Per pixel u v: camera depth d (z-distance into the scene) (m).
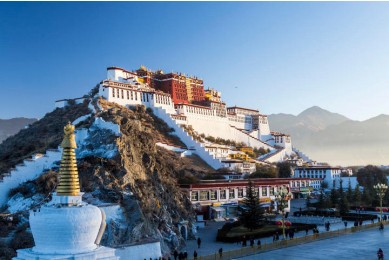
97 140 97.62
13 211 81.31
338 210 136.88
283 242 85.19
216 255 72.19
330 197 151.12
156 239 74.06
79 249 45.12
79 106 168.62
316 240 93.25
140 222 75.56
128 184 83.81
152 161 98.25
